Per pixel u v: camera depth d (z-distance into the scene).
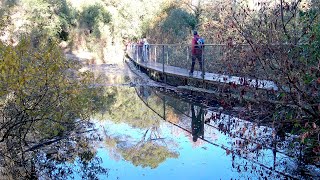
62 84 5.72
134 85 15.91
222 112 8.90
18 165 5.59
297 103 5.36
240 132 7.14
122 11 32.59
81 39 29.00
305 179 5.07
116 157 6.25
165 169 5.63
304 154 5.75
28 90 5.38
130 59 27.38
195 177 5.30
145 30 30.11
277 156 6.00
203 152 6.48
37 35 15.60
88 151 6.59
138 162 6.01
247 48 7.54
